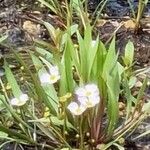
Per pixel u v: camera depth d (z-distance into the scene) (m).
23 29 0.34
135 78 0.29
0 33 0.34
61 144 0.26
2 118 0.27
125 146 0.26
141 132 0.27
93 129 0.25
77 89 0.24
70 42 0.25
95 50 0.25
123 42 0.33
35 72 0.30
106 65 0.25
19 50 0.32
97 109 0.25
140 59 0.32
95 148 0.26
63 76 0.25
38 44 0.32
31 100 0.27
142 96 0.28
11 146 0.26
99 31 0.34
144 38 0.34
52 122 0.25
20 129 0.26
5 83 0.30
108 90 0.24
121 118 0.27
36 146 0.26
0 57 0.32
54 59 0.27
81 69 0.25
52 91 0.26
